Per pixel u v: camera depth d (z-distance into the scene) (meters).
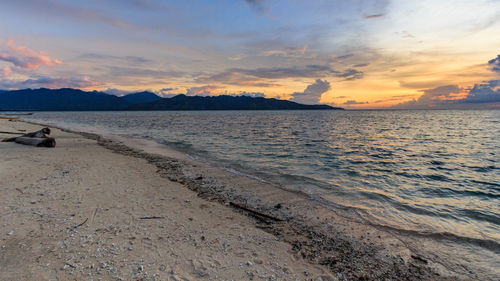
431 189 10.51
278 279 4.21
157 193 8.28
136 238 5.13
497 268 5.00
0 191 7.23
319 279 4.32
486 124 60.47
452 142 26.92
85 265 4.07
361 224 6.93
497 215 7.74
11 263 3.98
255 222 6.64
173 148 20.34
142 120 79.31
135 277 3.87
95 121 69.50
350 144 24.66
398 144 25.09
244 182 10.68
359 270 4.77
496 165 15.48
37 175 9.18
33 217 5.70
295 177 11.87
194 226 6.00
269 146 22.44
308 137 30.98
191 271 4.19
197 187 9.50
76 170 10.41
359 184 11.02
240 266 4.49
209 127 48.41
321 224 6.83
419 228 6.77
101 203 6.92
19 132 25.83
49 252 4.36
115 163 12.65
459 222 7.21
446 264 5.12
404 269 4.89
